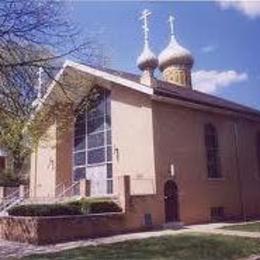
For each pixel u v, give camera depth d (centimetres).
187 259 1340
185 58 4331
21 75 1405
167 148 2555
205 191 2736
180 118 2680
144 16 3816
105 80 2647
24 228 1906
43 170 3325
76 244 1769
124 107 2736
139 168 2562
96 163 2980
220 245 1592
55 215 1928
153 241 1733
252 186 3159
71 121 2436
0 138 2006
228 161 2991
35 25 1378
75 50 1476
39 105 1644
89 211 2058
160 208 2400
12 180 4053
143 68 3806
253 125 3322
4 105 1436
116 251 1511
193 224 2567
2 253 1611
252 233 1964
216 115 2970
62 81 1628
